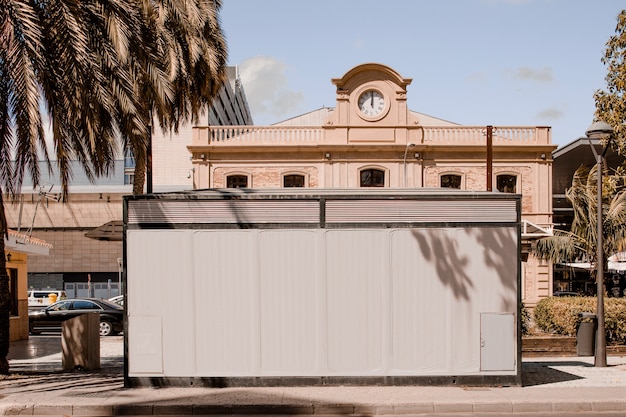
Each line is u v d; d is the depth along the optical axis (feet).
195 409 31.60
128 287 35.91
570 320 52.54
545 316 55.57
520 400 32.45
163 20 54.29
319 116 137.08
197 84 66.80
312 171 104.58
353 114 105.19
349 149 103.76
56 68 38.11
